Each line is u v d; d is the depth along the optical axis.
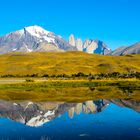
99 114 71.56
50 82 158.38
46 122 62.12
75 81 169.50
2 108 81.81
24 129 55.59
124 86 141.00
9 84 144.62
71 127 56.69
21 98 102.00
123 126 56.94
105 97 103.56
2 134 51.75
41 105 86.62
